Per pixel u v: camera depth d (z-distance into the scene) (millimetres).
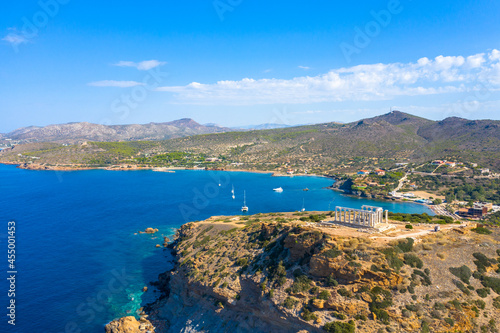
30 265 117312
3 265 116750
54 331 81188
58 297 96188
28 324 83375
